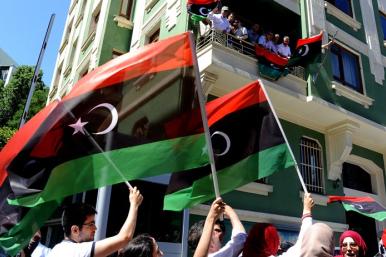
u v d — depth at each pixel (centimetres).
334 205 904
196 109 318
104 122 293
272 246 256
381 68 1105
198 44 793
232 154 379
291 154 364
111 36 1148
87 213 251
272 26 1002
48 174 271
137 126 300
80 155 279
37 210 290
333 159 927
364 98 984
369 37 1117
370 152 1066
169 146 302
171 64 327
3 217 283
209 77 743
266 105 404
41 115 301
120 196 517
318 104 856
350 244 382
